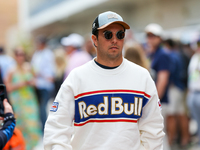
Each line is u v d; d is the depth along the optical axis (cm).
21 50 2256
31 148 2227
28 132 2217
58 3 6844
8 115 1070
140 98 934
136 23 5412
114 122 912
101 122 912
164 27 4712
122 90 923
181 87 2250
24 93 2245
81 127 922
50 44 5719
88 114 916
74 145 942
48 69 2716
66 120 921
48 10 7519
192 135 2562
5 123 1053
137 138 937
